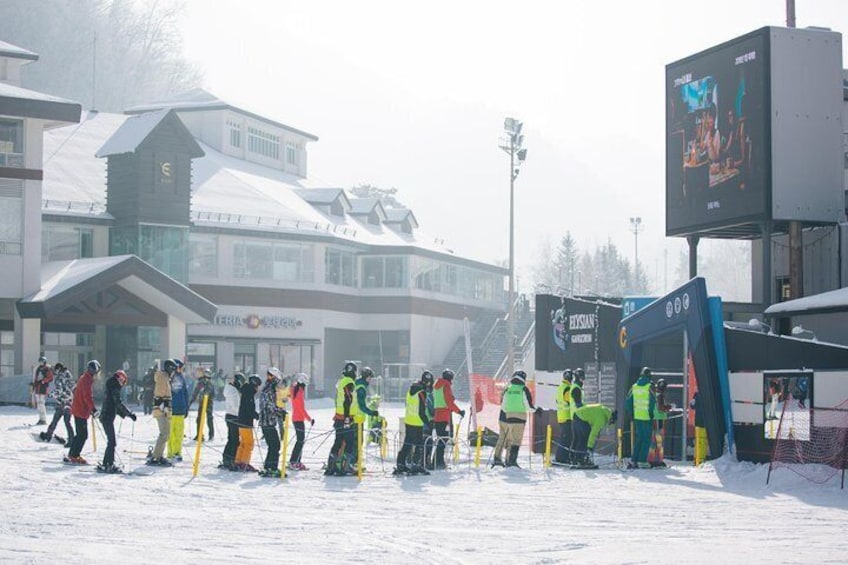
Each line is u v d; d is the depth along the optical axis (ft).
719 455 87.71
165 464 83.20
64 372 99.30
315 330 254.68
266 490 69.31
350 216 297.33
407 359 273.95
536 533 52.34
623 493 70.79
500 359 284.20
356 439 80.84
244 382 83.25
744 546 48.96
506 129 210.18
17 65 228.43
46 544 45.11
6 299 182.29
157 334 202.18
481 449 109.29
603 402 103.09
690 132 138.21
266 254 248.52
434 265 289.33
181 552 44.04
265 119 302.66
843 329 111.55
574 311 107.76
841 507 63.82
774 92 126.11
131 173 219.00
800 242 127.13
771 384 84.07
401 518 57.00
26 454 87.04
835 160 127.85
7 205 180.55
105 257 203.21
